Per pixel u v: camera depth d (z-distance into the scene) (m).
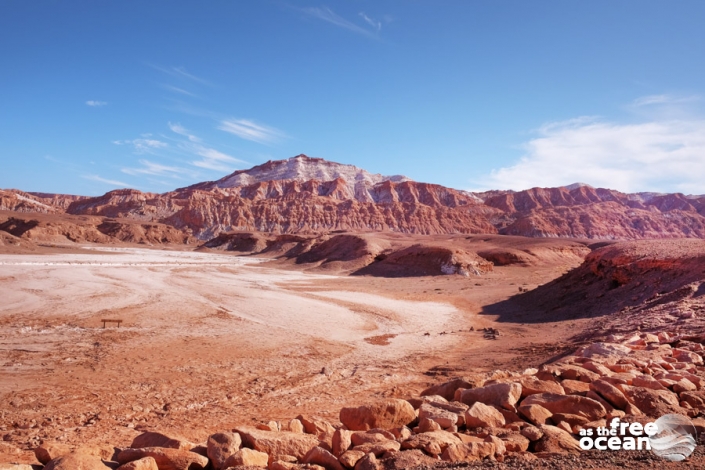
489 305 43.31
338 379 18.34
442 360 21.91
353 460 5.48
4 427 12.45
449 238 133.88
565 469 4.91
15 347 22.62
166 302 39.19
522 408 7.08
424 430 6.70
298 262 103.38
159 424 12.67
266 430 7.06
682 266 29.16
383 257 89.81
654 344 14.51
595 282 36.91
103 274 59.84
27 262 72.25
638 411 7.10
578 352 14.10
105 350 22.59
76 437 11.34
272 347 24.58
